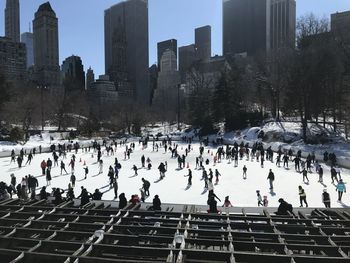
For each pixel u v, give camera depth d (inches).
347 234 485.1
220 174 1300.4
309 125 2423.7
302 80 2208.4
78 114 3959.2
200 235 481.7
